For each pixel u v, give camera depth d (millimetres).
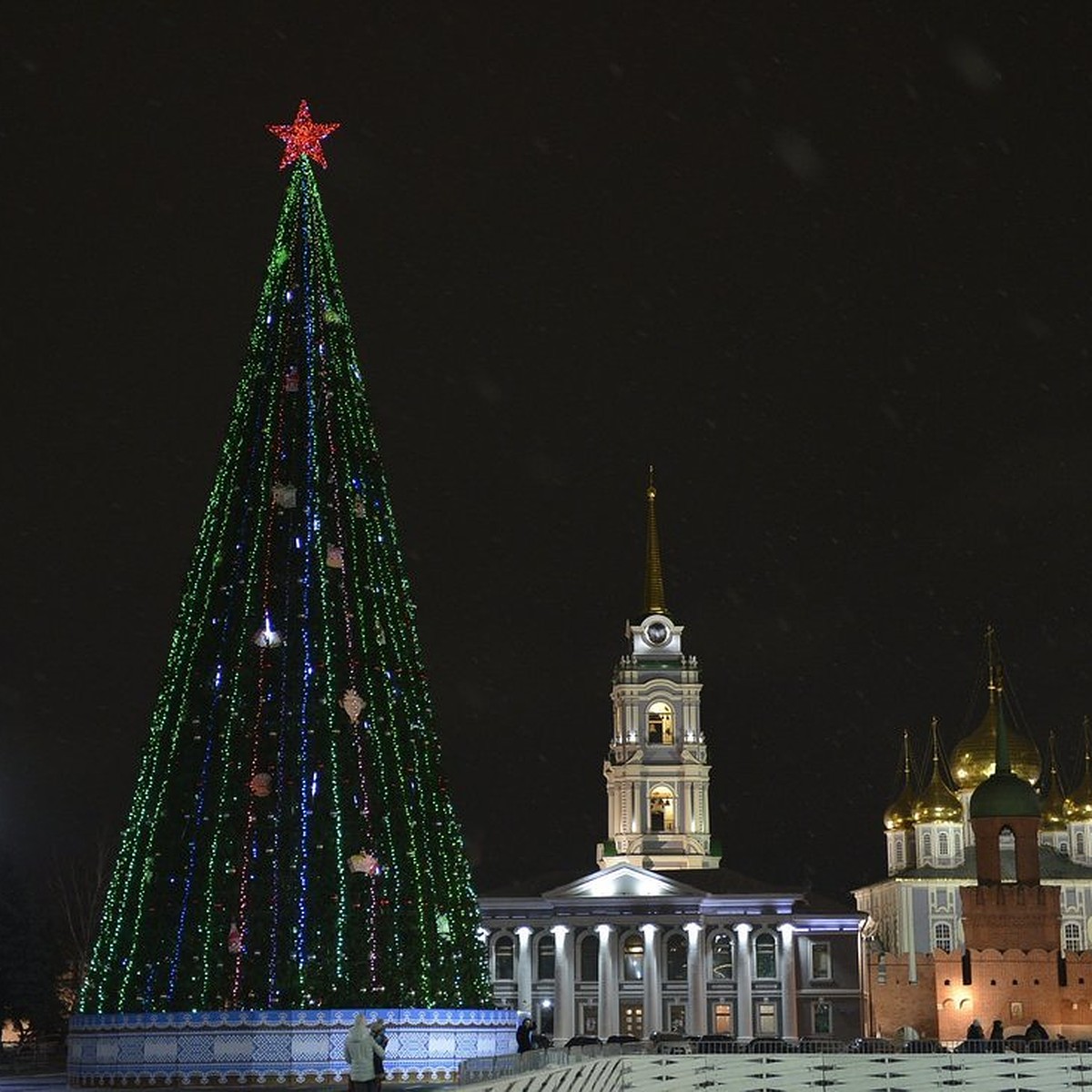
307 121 74688
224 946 63000
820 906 176000
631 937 175000
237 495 69062
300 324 71500
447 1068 65188
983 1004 132375
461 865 69562
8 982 130250
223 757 64812
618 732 194375
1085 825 190750
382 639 68438
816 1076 62812
